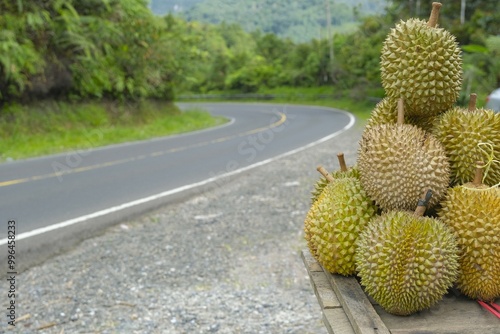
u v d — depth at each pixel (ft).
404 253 5.78
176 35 80.18
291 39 145.79
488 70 51.62
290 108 102.78
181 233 20.36
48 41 56.24
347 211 6.54
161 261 17.56
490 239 5.98
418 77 6.66
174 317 13.92
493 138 6.56
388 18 89.10
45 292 15.19
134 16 69.67
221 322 13.69
